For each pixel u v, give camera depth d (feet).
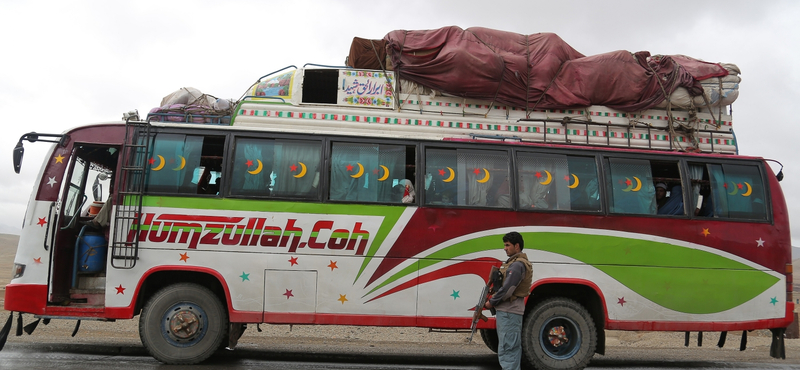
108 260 21.27
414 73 26.53
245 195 22.21
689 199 24.45
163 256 21.50
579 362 22.72
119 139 22.49
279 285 21.88
